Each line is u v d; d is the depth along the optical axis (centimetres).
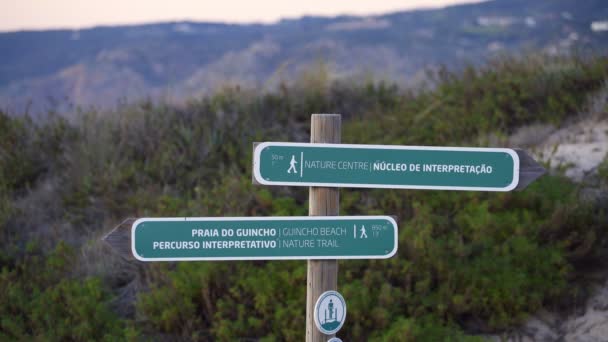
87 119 700
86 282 471
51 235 561
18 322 439
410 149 287
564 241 453
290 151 283
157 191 609
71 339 421
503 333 421
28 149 675
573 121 677
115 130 686
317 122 287
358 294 418
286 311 414
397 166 288
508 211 488
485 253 449
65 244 511
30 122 709
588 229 464
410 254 451
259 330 419
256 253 288
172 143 667
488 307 422
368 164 286
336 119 288
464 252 447
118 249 283
